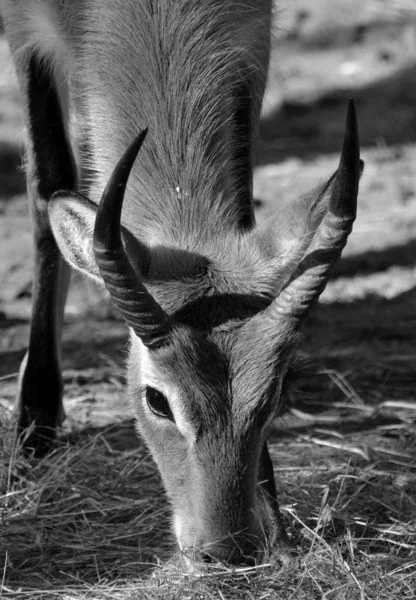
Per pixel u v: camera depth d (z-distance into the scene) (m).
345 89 53.59
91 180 21.80
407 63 55.75
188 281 18.28
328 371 28.19
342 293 34.09
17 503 21.62
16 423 23.80
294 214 18.97
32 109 23.44
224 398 17.41
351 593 17.77
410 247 37.19
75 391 27.45
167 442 18.36
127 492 22.09
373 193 42.19
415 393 27.28
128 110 20.66
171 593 17.81
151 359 17.97
